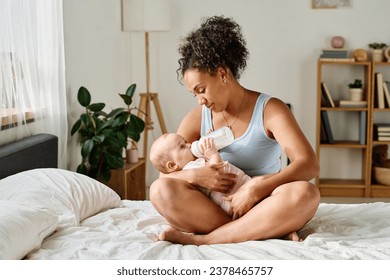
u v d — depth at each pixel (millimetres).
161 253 1950
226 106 2316
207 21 2279
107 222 2490
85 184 2725
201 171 2189
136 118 4172
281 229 2084
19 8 3238
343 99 5621
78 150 4207
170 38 5664
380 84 5367
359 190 5438
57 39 3668
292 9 5555
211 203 2176
